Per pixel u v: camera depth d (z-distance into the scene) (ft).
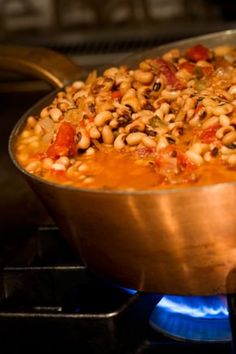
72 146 2.22
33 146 2.32
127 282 2.16
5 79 3.52
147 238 2.01
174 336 2.12
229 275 2.07
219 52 2.59
